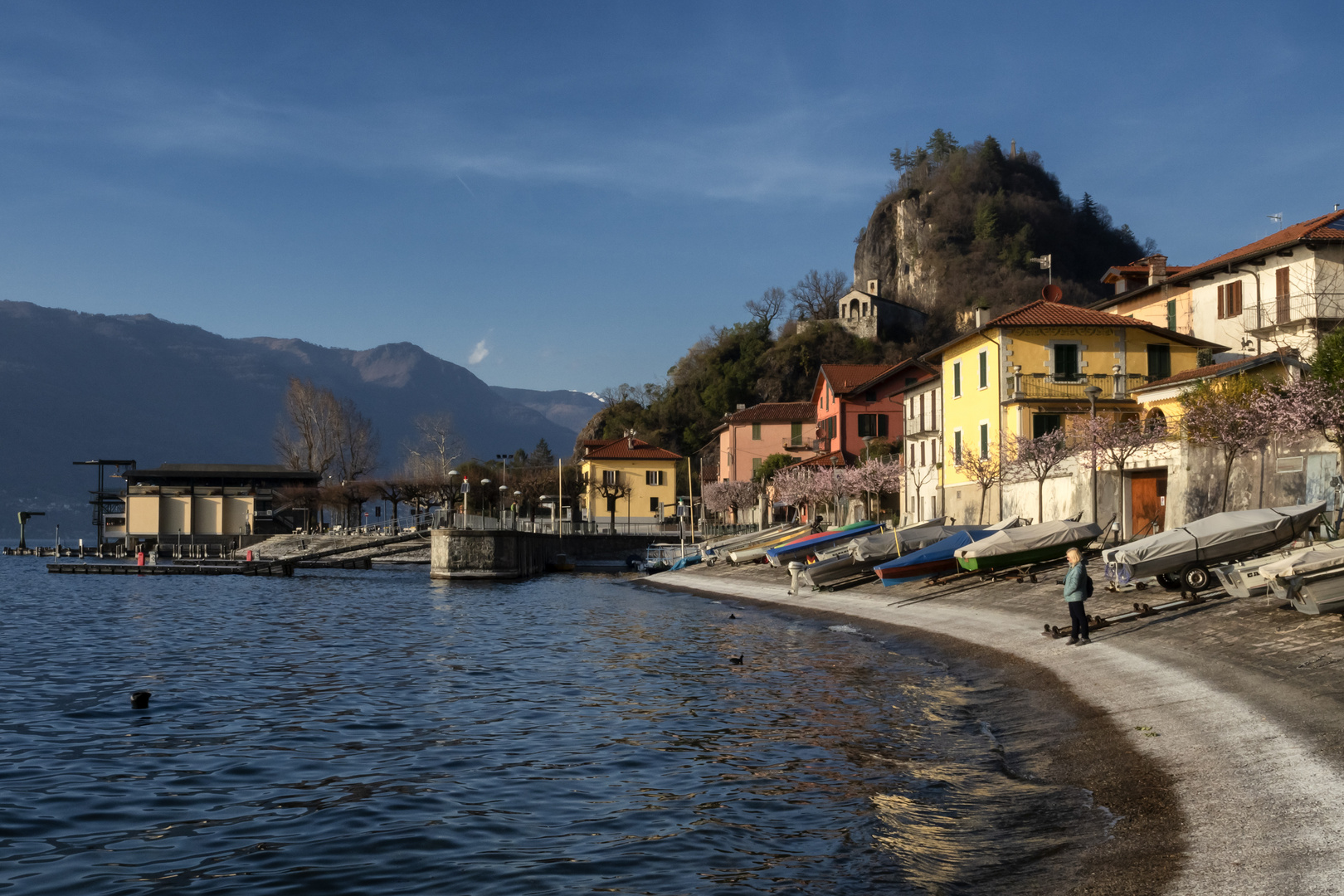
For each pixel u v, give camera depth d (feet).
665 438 545.03
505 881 35.27
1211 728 49.70
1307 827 34.76
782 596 167.73
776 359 534.37
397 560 354.33
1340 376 101.35
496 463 493.36
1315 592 63.41
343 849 39.09
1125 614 83.35
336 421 459.73
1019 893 32.58
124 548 450.71
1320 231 147.23
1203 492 120.47
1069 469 147.54
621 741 59.11
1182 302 181.47
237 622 145.79
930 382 212.02
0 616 159.94
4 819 43.16
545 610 165.99
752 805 44.75
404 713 69.21
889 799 45.01
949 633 100.68
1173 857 33.91
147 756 55.83
